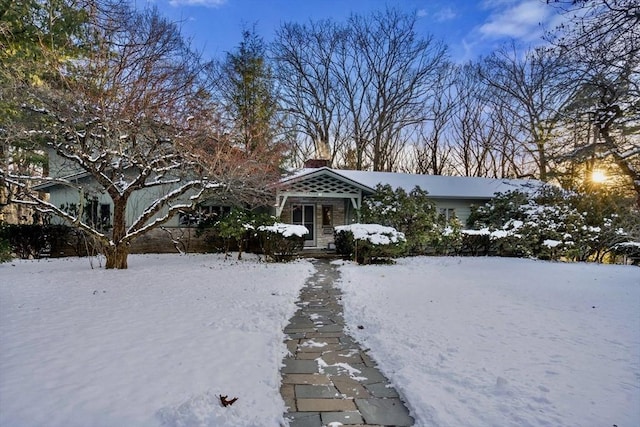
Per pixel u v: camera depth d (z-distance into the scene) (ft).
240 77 51.08
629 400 10.28
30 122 27.66
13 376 11.17
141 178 33.06
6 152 28.60
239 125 33.27
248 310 19.85
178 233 51.80
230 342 14.71
